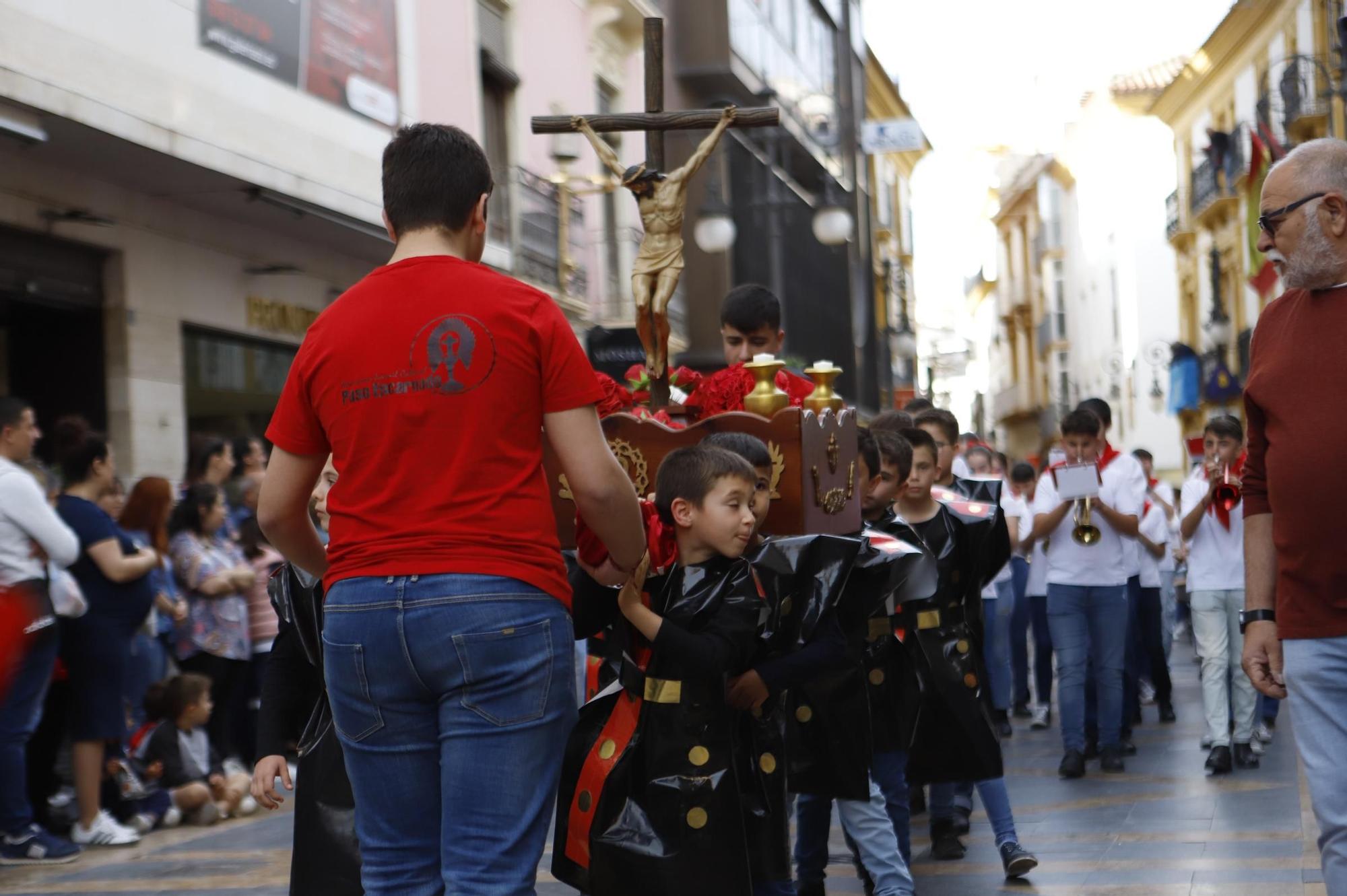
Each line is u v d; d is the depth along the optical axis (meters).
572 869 3.48
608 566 3.51
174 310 11.50
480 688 2.85
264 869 6.65
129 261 11.01
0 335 10.97
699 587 3.51
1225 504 8.39
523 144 17.45
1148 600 10.71
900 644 5.16
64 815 7.85
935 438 6.65
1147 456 13.92
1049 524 8.43
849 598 4.18
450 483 2.87
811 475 4.11
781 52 27.06
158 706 8.02
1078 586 8.43
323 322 3.04
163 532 8.25
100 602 7.37
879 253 40.34
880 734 5.04
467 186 3.10
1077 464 8.20
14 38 8.74
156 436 11.18
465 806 2.85
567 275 17.62
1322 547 3.44
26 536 6.75
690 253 22.92
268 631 8.91
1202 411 38.03
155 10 10.05
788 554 3.60
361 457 2.93
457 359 2.89
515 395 2.92
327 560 3.19
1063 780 8.32
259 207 11.81
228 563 8.65
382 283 3.00
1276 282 25.00
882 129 19.08
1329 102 25.30
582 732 3.52
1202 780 8.11
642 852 3.38
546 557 2.94
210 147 10.44
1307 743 3.49
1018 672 11.75
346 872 3.55
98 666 7.34
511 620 2.85
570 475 2.98
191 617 8.48
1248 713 8.55
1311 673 3.46
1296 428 3.48
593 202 19.11
